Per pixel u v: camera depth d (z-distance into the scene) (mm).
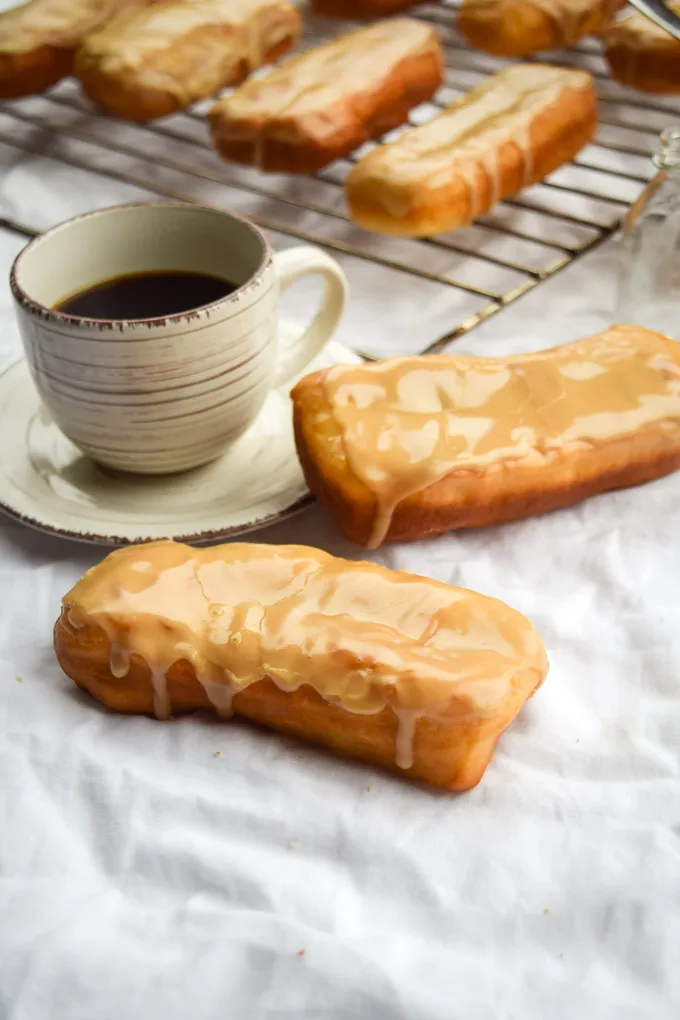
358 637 550
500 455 614
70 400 616
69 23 905
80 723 569
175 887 533
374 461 607
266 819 542
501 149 773
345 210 844
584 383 639
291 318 759
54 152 903
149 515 621
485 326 743
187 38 872
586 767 556
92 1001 508
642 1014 502
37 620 604
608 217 823
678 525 633
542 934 520
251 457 652
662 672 580
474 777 547
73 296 652
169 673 559
